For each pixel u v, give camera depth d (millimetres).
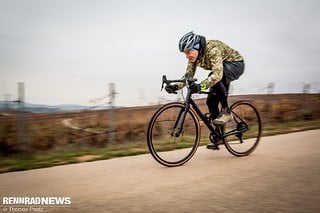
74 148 6270
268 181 2533
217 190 2352
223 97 3576
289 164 3086
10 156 5441
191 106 3547
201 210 1973
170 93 3586
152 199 2201
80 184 2633
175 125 3420
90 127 7500
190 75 3648
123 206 2082
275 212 1901
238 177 2691
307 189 2305
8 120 6297
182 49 3443
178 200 2164
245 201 2100
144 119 7488
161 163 3244
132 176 2857
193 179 2691
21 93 6059
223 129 3693
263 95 11180
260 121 3982
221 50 3506
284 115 9445
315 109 10234
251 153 3783
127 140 6805
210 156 3744
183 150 3566
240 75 3672
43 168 3268
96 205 2115
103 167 3254
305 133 5207
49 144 6559
